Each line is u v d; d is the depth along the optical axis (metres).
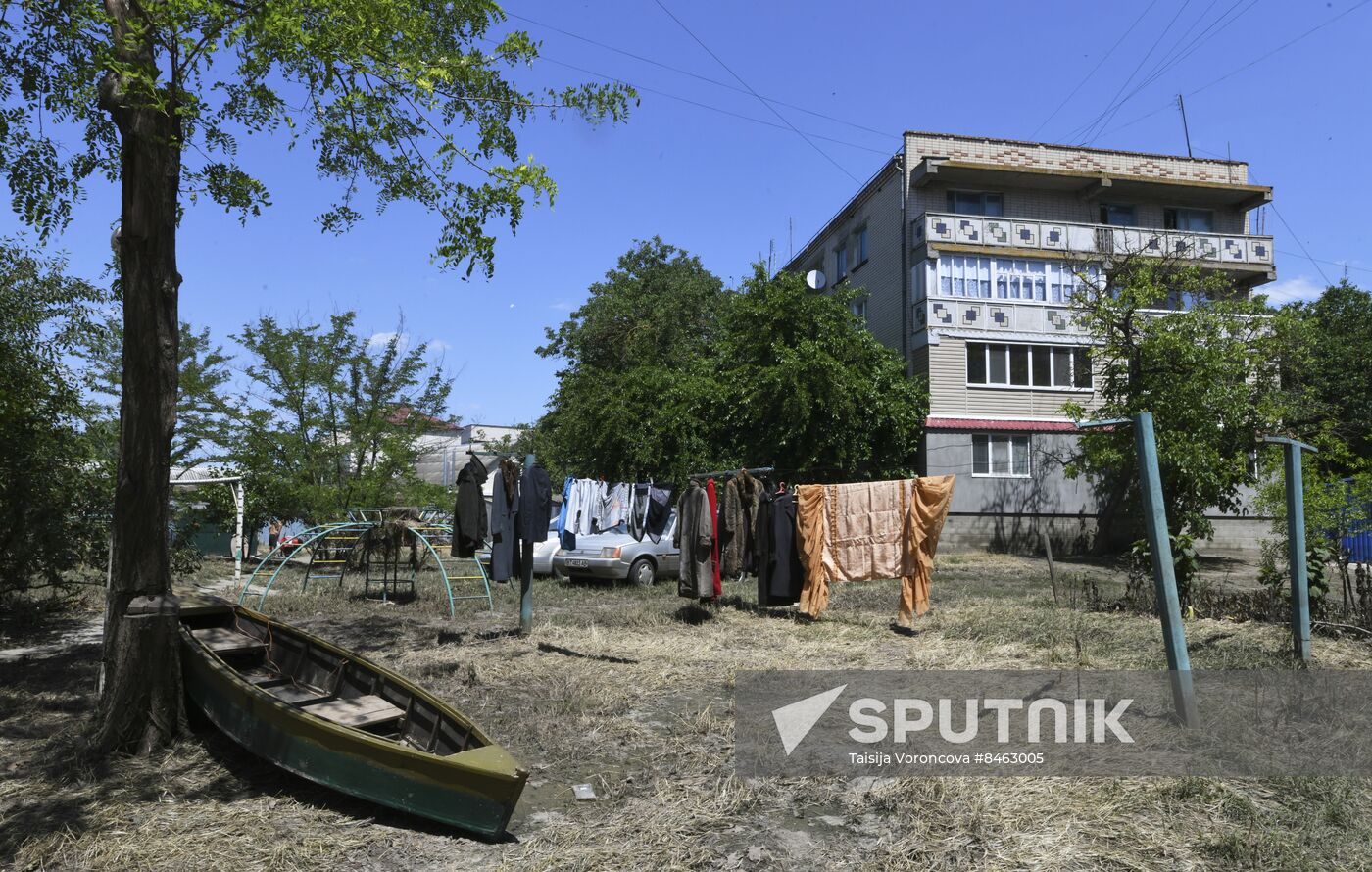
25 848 4.37
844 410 21.89
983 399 25.00
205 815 4.84
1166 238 26.16
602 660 8.88
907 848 4.43
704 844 4.57
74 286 11.46
